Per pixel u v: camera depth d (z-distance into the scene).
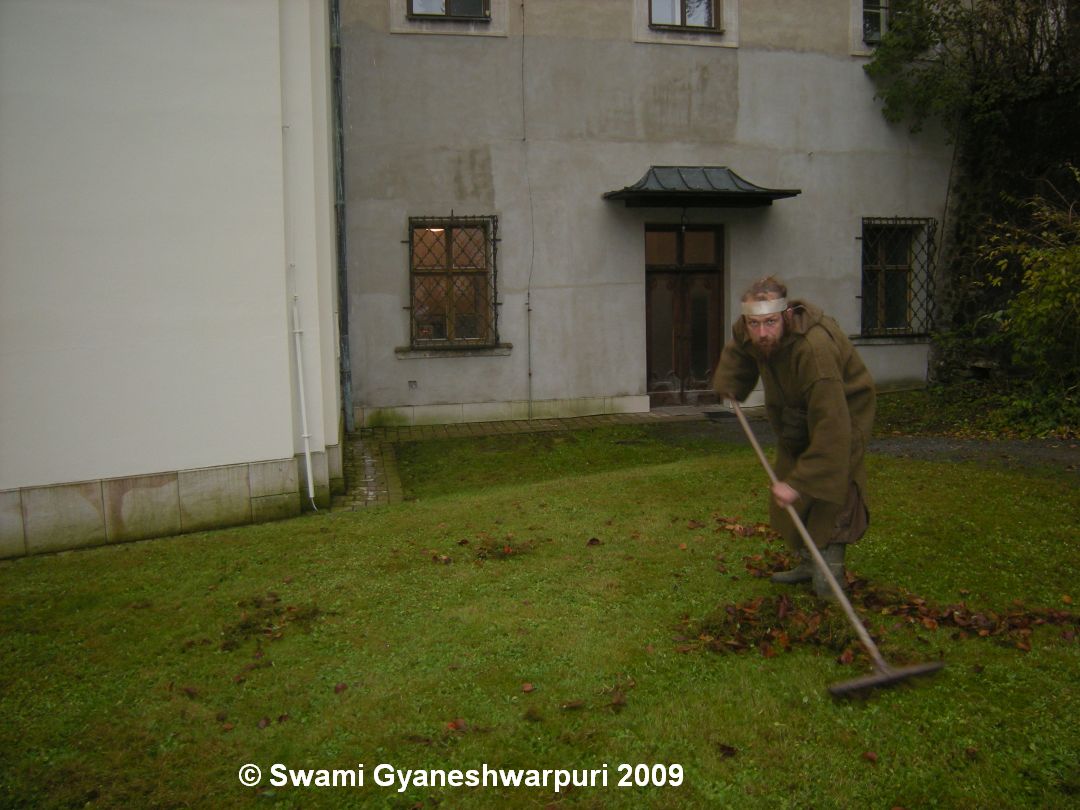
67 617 4.57
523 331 12.30
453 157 11.89
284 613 4.50
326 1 10.37
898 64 13.28
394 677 3.71
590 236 12.42
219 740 3.29
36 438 6.07
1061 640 3.93
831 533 4.01
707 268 13.27
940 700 3.37
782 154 13.12
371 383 11.91
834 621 3.97
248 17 6.57
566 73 12.17
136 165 6.27
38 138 5.95
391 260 11.82
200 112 6.46
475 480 8.94
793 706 3.36
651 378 13.27
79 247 6.12
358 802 2.89
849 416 3.77
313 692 3.62
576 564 5.14
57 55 5.97
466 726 3.30
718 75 12.75
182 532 6.59
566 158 12.24
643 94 12.48
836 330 3.90
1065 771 2.92
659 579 4.84
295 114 7.04
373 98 11.62
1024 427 10.23
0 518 5.98
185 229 6.47
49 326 6.06
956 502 6.31
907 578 4.79
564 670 3.72
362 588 4.84
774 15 12.94
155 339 6.41
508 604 4.50
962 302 13.66
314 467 7.36
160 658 4.02
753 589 4.62
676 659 3.79
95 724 3.42
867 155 13.52
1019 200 12.69
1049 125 12.36
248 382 6.77
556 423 12.09
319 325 7.29
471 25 11.81
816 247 13.38
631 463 9.52
